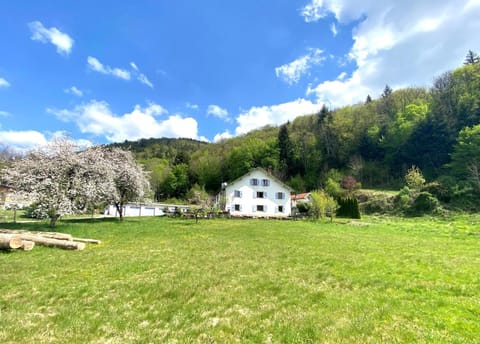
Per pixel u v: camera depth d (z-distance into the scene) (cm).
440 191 3566
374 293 592
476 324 429
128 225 2041
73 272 749
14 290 596
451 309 494
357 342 379
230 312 495
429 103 5738
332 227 2216
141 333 412
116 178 2202
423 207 3441
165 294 586
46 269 772
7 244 984
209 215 3183
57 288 612
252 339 395
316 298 563
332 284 664
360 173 5616
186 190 7031
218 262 896
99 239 1368
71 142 1822
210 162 7250
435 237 1588
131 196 2464
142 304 530
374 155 6141
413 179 3891
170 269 798
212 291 608
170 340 391
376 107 6969
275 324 439
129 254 1007
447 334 396
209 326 438
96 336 401
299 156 6500
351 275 743
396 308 501
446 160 4809
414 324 433
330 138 6744
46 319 455
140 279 693
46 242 1117
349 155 6288
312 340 388
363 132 6494
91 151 1931
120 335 405
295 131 7544
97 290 605
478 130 4041
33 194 1541
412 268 819
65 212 1585
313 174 6134
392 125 5912
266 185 4141
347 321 445
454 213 3108
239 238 1490
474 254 1044
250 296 578
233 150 6938
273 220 3025
